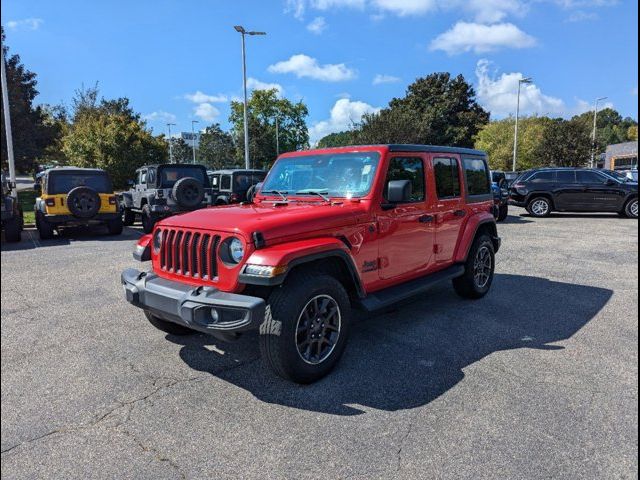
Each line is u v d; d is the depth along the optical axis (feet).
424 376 12.12
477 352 13.74
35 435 9.51
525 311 17.83
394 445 9.09
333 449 8.98
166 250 12.48
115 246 34.96
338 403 10.75
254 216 11.84
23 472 8.34
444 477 8.13
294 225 11.52
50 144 107.14
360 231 13.25
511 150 160.15
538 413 10.22
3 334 15.44
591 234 39.47
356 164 14.51
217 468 8.45
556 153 120.26
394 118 92.99
